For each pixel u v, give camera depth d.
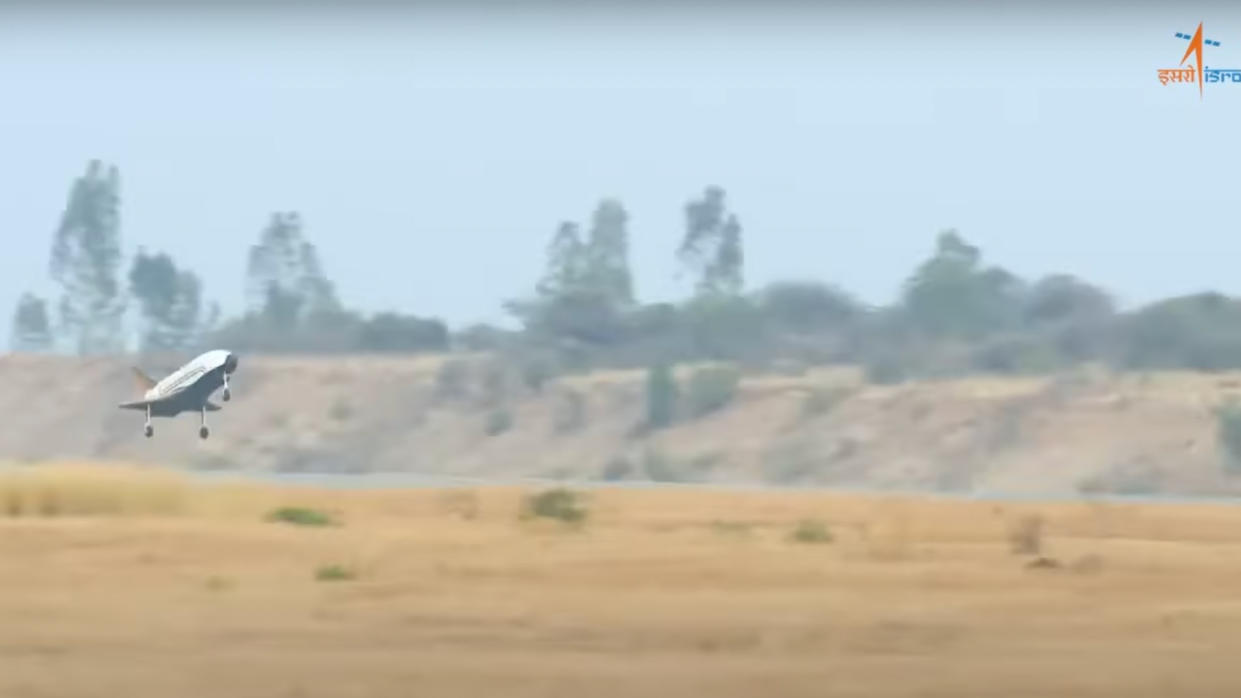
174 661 86.75
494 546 148.38
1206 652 93.88
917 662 88.88
